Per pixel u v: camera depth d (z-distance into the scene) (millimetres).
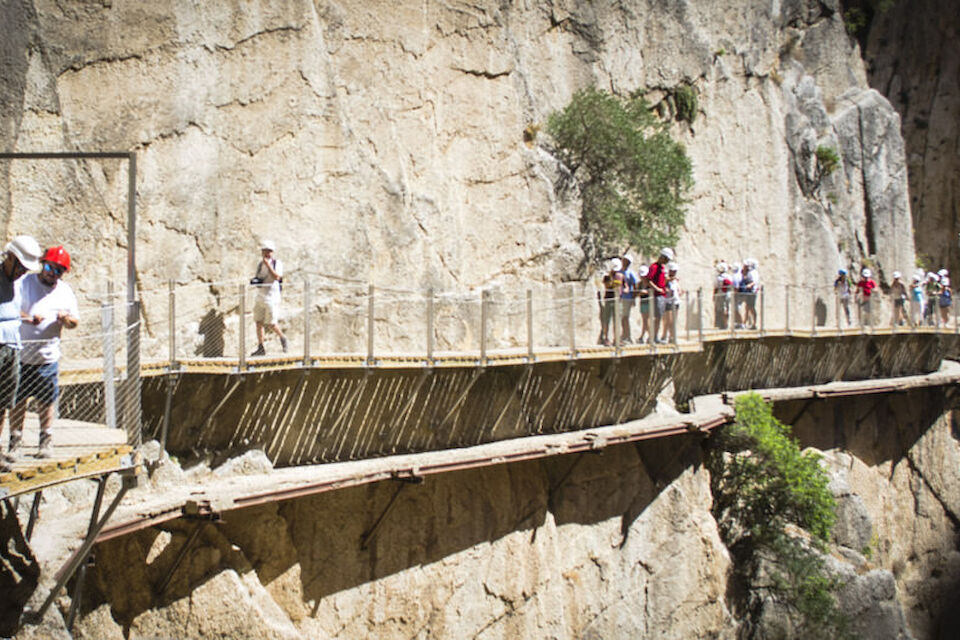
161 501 13031
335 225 19938
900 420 37438
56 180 16062
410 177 21984
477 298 21453
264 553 14977
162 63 17562
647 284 23000
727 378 28812
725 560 24594
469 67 23734
